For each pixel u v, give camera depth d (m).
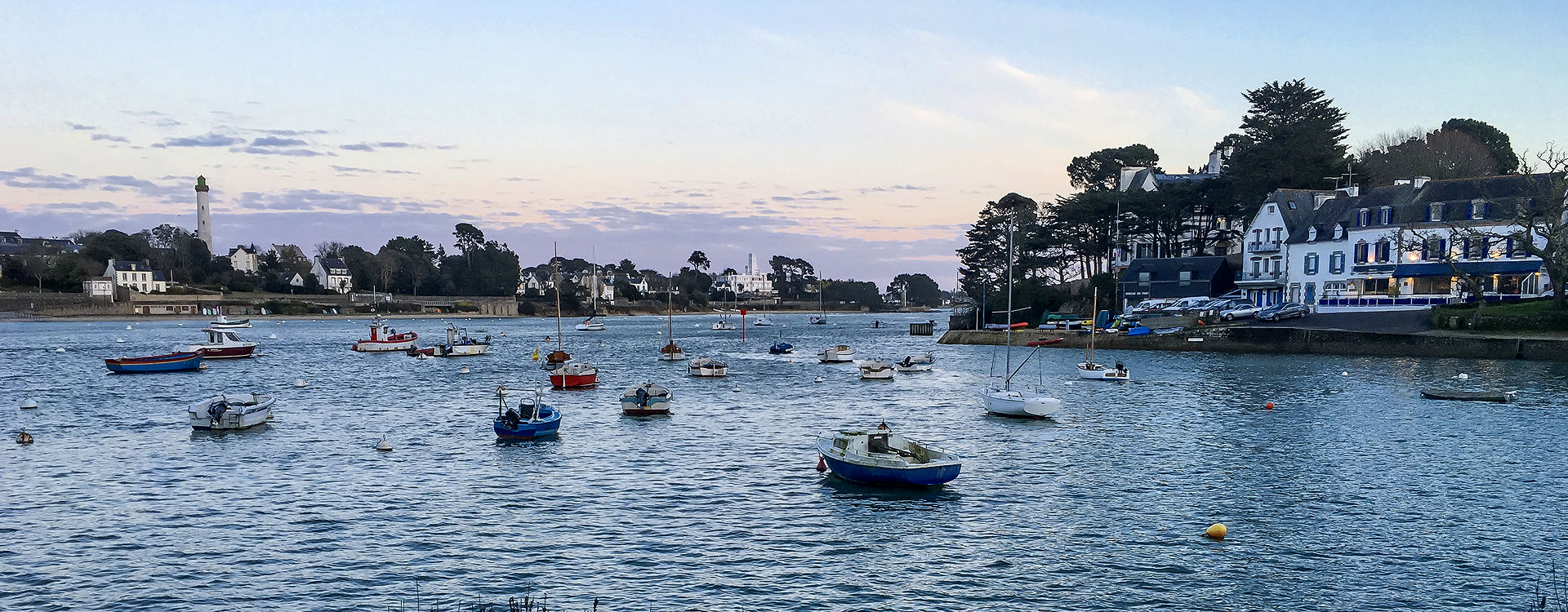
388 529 32.31
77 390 72.31
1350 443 45.81
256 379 81.44
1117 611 24.95
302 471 41.34
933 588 26.72
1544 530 31.19
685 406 62.69
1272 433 48.72
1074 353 99.19
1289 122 139.75
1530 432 47.72
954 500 35.72
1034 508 34.50
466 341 116.94
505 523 32.97
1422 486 37.16
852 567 28.38
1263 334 91.00
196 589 26.72
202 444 47.81
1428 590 26.12
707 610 25.16
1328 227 109.88
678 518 33.53
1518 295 93.19
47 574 27.97
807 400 65.69
